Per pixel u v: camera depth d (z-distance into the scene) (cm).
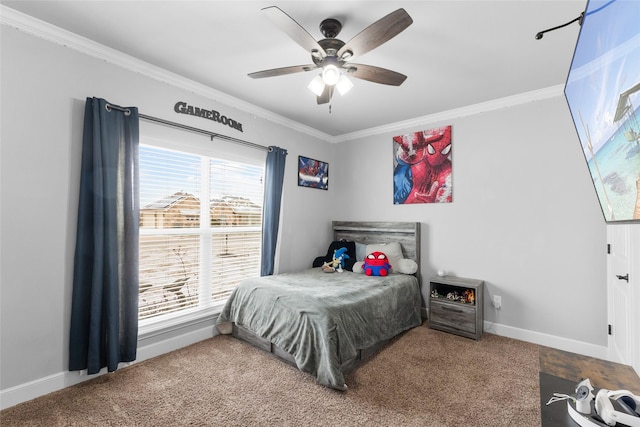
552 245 285
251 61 245
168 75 263
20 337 193
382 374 231
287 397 201
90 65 222
